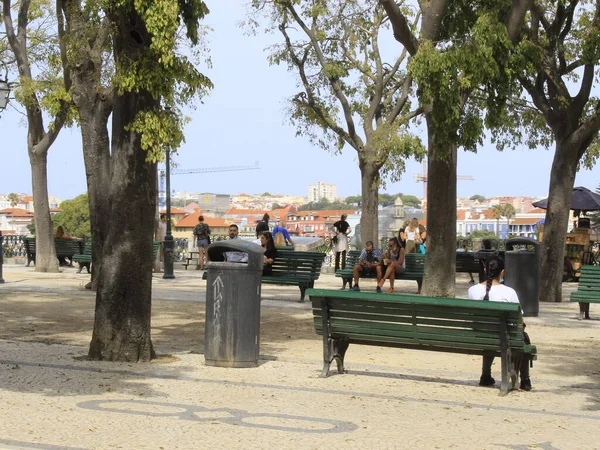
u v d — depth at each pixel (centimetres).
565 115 2108
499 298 931
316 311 989
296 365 1066
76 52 1390
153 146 1018
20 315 1550
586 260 2862
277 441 676
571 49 2267
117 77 995
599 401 884
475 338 913
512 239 1734
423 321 930
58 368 989
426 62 1691
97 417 742
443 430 733
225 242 1038
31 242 3206
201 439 675
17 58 2583
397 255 2111
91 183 1905
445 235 1883
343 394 886
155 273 2912
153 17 972
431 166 1886
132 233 1057
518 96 2428
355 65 3016
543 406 852
